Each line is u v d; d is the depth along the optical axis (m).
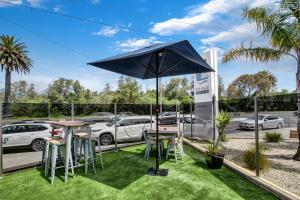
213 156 5.97
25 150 10.22
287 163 6.51
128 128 11.71
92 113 11.90
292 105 8.79
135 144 9.80
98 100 53.22
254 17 6.91
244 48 7.98
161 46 5.00
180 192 4.44
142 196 4.26
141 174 5.57
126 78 50.84
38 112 11.00
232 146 9.34
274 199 4.11
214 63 10.47
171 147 7.52
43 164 5.92
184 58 6.08
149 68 6.66
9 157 8.70
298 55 6.89
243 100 10.94
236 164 6.29
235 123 13.68
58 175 5.49
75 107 11.39
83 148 6.08
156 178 5.25
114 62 5.83
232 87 47.88
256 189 4.58
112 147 9.17
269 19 6.73
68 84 69.06
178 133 7.44
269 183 4.61
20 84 68.62
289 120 12.70
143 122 12.28
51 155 5.41
